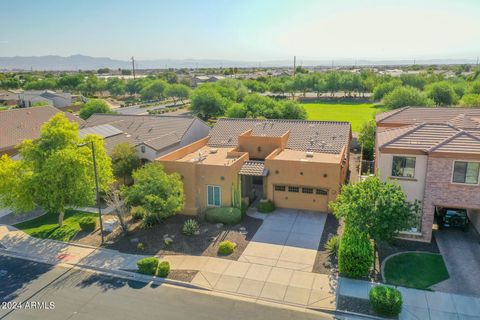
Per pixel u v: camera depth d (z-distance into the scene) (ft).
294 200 98.27
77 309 59.88
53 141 88.33
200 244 80.33
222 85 349.41
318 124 124.77
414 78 391.24
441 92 258.57
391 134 86.43
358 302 59.21
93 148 81.82
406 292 61.26
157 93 395.96
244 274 68.44
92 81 459.32
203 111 251.39
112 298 62.75
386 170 78.18
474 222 83.82
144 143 120.47
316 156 104.58
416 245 75.97
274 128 125.70
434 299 59.31
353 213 63.87
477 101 205.16
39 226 93.09
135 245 81.05
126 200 87.10
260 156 114.52
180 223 90.99
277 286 64.44
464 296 59.98
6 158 89.51
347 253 65.21
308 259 72.84
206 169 95.14
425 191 75.00
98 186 86.07
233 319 56.44
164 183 86.07
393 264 69.56
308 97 442.91
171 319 56.75
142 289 65.21
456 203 73.61
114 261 74.90
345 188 69.97
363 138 144.97
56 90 474.08
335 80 424.05
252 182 110.32
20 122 151.64
